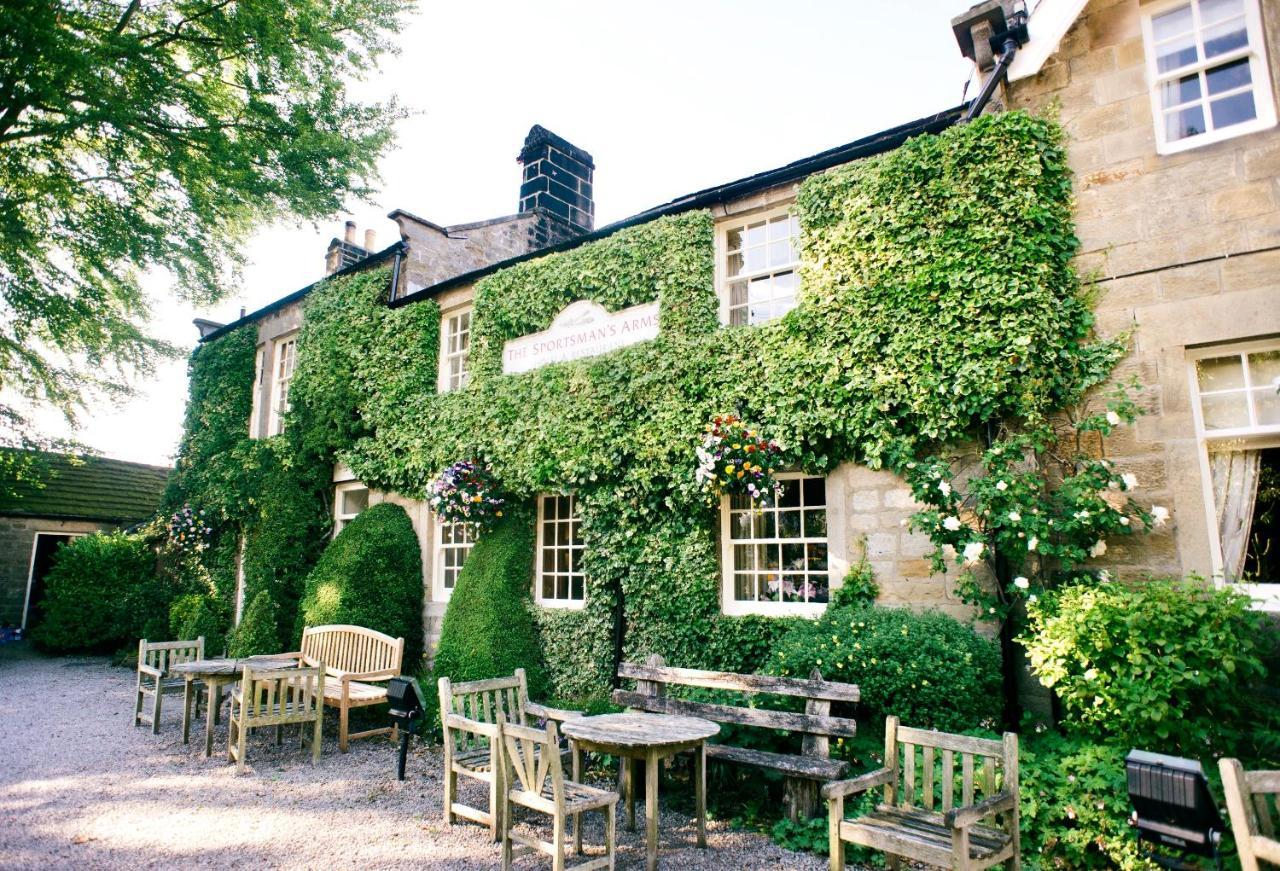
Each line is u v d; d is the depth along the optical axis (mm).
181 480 14977
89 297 11844
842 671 5527
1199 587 4988
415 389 11062
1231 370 5688
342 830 5168
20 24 8023
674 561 7734
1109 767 4461
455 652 8570
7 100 9281
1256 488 5508
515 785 4836
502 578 8984
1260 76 5750
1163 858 3617
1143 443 5711
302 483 12305
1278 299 5352
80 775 6391
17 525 17109
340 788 6164
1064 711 5605
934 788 4848
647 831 4391
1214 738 4516
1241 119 5828
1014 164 6293
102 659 14406
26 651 15258
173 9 10172
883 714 5488
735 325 8109
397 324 11500
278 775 6531
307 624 10047
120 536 16406
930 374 6312
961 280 6281
